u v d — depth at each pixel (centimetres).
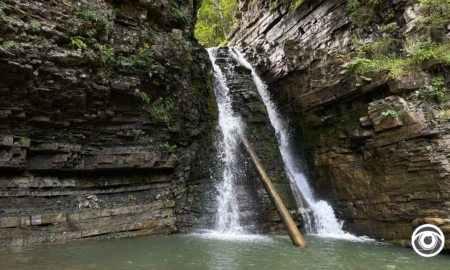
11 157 851
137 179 1150
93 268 649
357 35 1425
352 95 1264
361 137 1197
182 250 854
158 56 1083
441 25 1093
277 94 1805
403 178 1021
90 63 895
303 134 1541
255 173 1298
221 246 915
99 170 1055
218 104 1567
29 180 921
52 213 936
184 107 1258
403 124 1024
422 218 936
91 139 1025
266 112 1569
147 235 1081
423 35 1139
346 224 1238
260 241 1001
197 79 1387
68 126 961
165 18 1209
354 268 718
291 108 1658
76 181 1023
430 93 1017
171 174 1238
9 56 738
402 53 1215
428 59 1057
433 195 928
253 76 1853
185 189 1252
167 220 1150
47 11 816
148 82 1084
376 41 1337
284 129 1689
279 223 1185
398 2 1271
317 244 994
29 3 787
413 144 995
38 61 788
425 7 1176
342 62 1341
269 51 1995
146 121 1113
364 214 1164
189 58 1254
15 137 866
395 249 936
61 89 855
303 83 1606
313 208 1311
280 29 1967
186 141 1287
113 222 1034
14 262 670
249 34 2339
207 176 1283
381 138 1105
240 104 1569
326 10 1599
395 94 1088
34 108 863
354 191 1217
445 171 901
